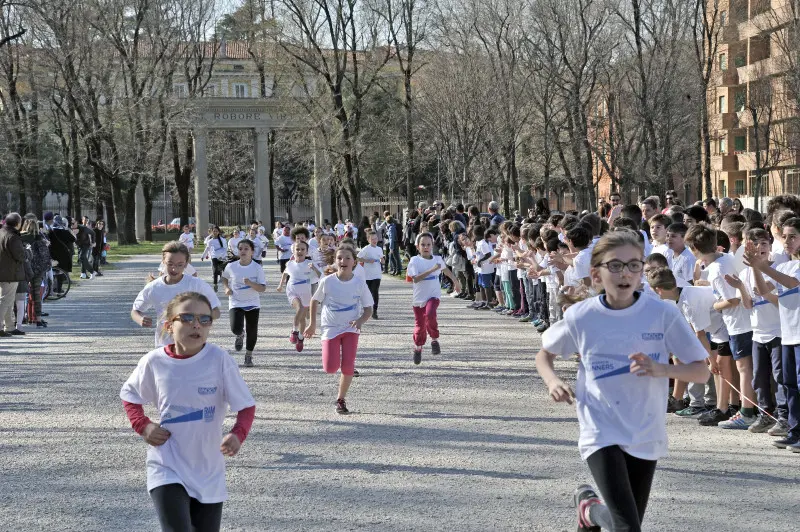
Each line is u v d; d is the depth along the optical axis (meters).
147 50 51.06
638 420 4.48
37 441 8.15
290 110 46.28
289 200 70.81
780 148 47.62
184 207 61.84
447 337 15.34
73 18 43.66
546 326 15.91
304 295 13.72
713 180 59.19
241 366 12.42
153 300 8.46
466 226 24.98
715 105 51.97
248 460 7.44
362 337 15.49
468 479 6.82
